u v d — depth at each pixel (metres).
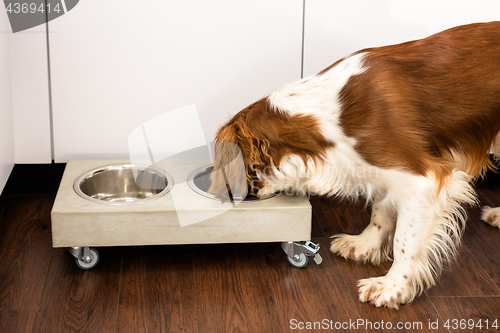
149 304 1.67
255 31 2.19
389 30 2.23
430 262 1.82
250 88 2.28
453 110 1.59
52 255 1.91
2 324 1.55
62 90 2.20
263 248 2.02
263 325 1.60
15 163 2.31
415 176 1.57
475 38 1.62
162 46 2.17
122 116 2.27
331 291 1.77
